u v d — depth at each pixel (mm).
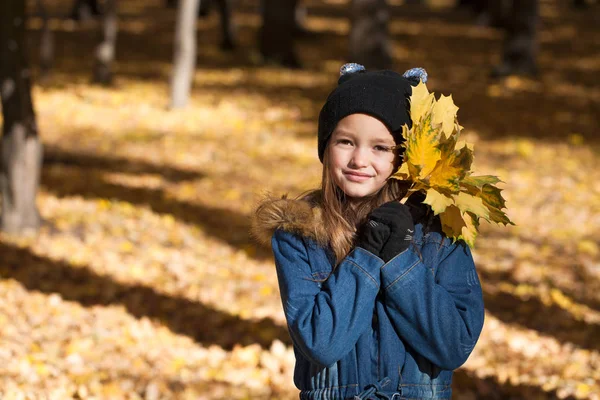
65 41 21719
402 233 2039
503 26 24906
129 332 5285
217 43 21859
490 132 12141
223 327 5555
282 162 10398
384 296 2092
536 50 17250
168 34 23812
